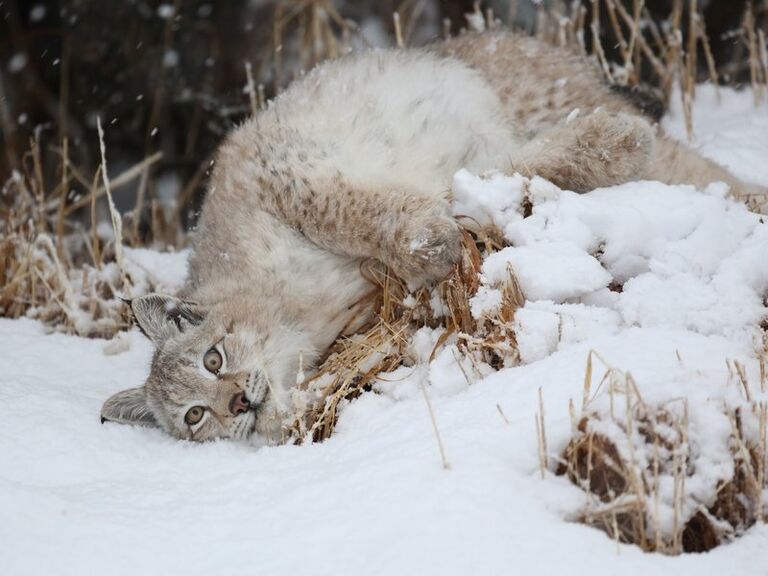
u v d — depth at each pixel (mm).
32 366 9008
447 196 8156
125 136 16953
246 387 7852
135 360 9305
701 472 5418
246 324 8062
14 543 5492
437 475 5605
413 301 7883
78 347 9484
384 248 7898
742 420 5574
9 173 16391
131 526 5645
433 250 7648
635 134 8094
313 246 8305
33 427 7301
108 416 7598
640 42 12469
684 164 9023
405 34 15836
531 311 7000
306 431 7293
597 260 7359
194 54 16703
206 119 16688
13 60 17281
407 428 6348
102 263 10984
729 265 6949
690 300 6785
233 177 8797
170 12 16312
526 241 7488
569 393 6090
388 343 7621
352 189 8016
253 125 9156
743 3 15047
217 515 5738
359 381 7621
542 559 4973
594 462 5508
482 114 9117
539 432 5602
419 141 8695
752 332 6508
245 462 6652
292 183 8227
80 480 6617
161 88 16438
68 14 16953
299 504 5707
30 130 17094
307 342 8234
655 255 7320
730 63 14336
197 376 8000
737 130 11281
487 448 5801
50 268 10633
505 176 7863
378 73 9195
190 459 6965
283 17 16047
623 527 5316
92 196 10734
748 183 9438
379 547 5176
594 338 6703
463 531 5180
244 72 16406
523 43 9836
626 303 6965
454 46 9977
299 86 9469
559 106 9461
